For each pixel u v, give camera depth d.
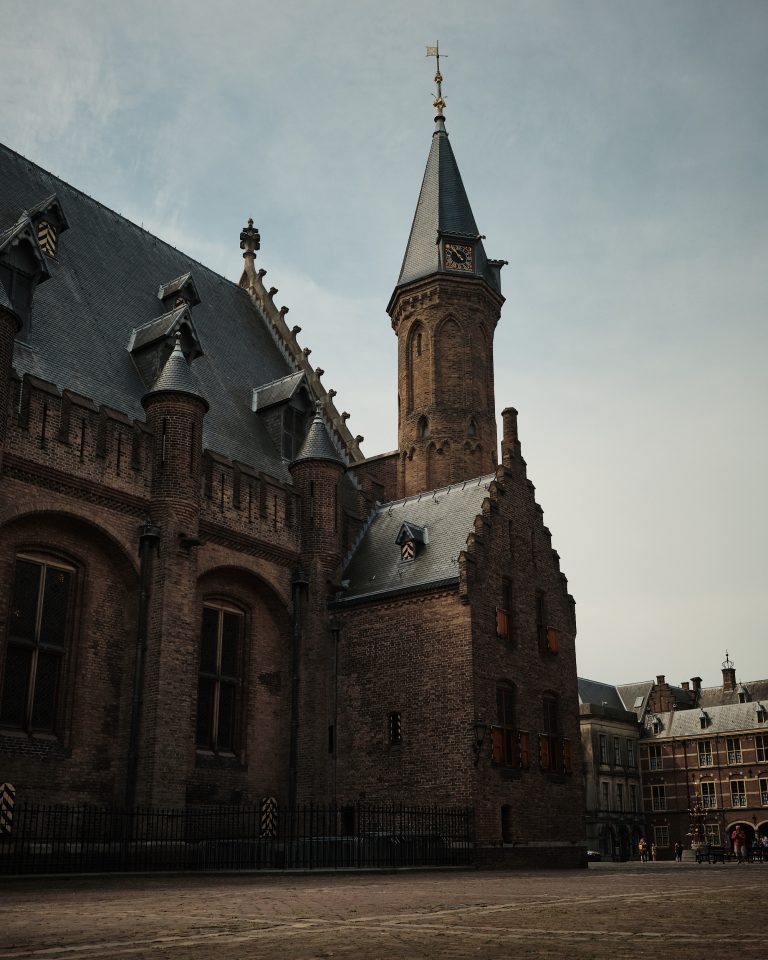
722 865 44.28
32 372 27.70
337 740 32.00
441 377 43.72
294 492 33.91
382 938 8.13
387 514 37.56
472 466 43.00
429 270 44.75
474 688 29.69
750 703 92.06
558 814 32.47
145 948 7.50
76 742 25.56
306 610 33.12
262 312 45.72
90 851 22.69
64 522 26.19
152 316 36.16
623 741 93.69
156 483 28.20
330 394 45.59
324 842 25.20
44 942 8.02
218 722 30.45
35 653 25.38
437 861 27.34
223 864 25.00
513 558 33.53
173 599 27.42
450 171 47.75
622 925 9.20
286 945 7.66
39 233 32.56
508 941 7.83
